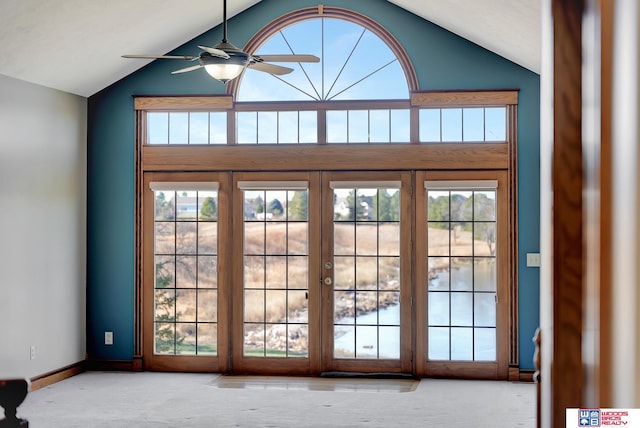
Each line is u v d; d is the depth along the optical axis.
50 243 6.64
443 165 6.95
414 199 6.99
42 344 6.51
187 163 7.26
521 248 6.86
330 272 7.09
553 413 1.56
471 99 6.89
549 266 1.63
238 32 7.22
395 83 7.10
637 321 1.03
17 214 6.09
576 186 1.57
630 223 1.06
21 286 6.15
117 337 7.34
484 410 5.67
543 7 1.76
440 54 6.98
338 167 7.07
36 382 6.39
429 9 6.53
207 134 7.29
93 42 6.16
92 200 7.36
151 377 7.02
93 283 7.35
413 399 6.07
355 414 5.54
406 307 7.00
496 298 6.89
